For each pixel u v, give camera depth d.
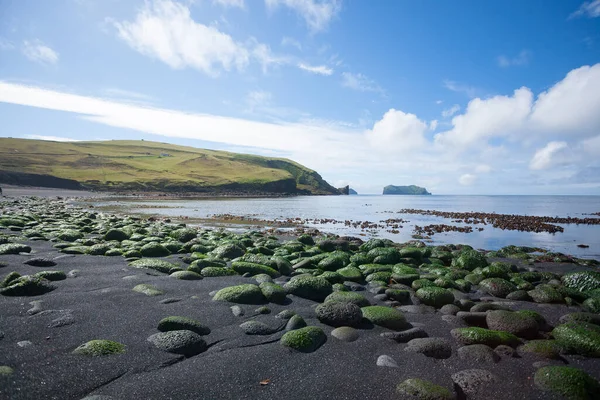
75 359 4.56
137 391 4.03
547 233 26.05
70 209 35.59
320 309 6.64
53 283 7.72
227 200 75.19
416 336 6.00
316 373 4.72
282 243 15.89
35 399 3.74
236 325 6.15
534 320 6.38
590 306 8.02
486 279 9.83
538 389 4.51
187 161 170.25
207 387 4.22
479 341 5.73
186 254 12.62
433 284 9.35
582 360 5.41
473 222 33.53
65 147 161.75
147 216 32.44
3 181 93.81
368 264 11.56
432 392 4.24
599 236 24.50
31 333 5.23
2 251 10.30
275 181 145.38
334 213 43.53
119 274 8.96
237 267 10.04
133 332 5.53
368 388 4.41
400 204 79.19
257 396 4.13
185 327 5.69
